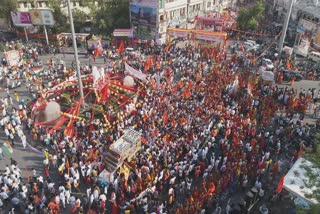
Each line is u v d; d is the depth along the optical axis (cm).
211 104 3366
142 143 2847
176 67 4584
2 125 3231
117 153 2583
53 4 5853
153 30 5672
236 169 2536
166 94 3650
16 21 5388
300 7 5834
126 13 6006
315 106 3559
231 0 7412
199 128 2997
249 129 3034
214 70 4225
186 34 5034
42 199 2311
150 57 4716
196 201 2298
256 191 2447
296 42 5494
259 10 5972
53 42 5675
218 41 4891
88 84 3984
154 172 2508
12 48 5275
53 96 3791
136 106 3478
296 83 4347
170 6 5650
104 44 5428
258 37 6019
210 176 2531
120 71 4416
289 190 2175
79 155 2742
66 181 2525
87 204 2383
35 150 3008
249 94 3581
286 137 3019
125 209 2291
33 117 3375
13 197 2392
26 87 4125
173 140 2866
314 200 1981
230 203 2441
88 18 6131
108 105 3572
